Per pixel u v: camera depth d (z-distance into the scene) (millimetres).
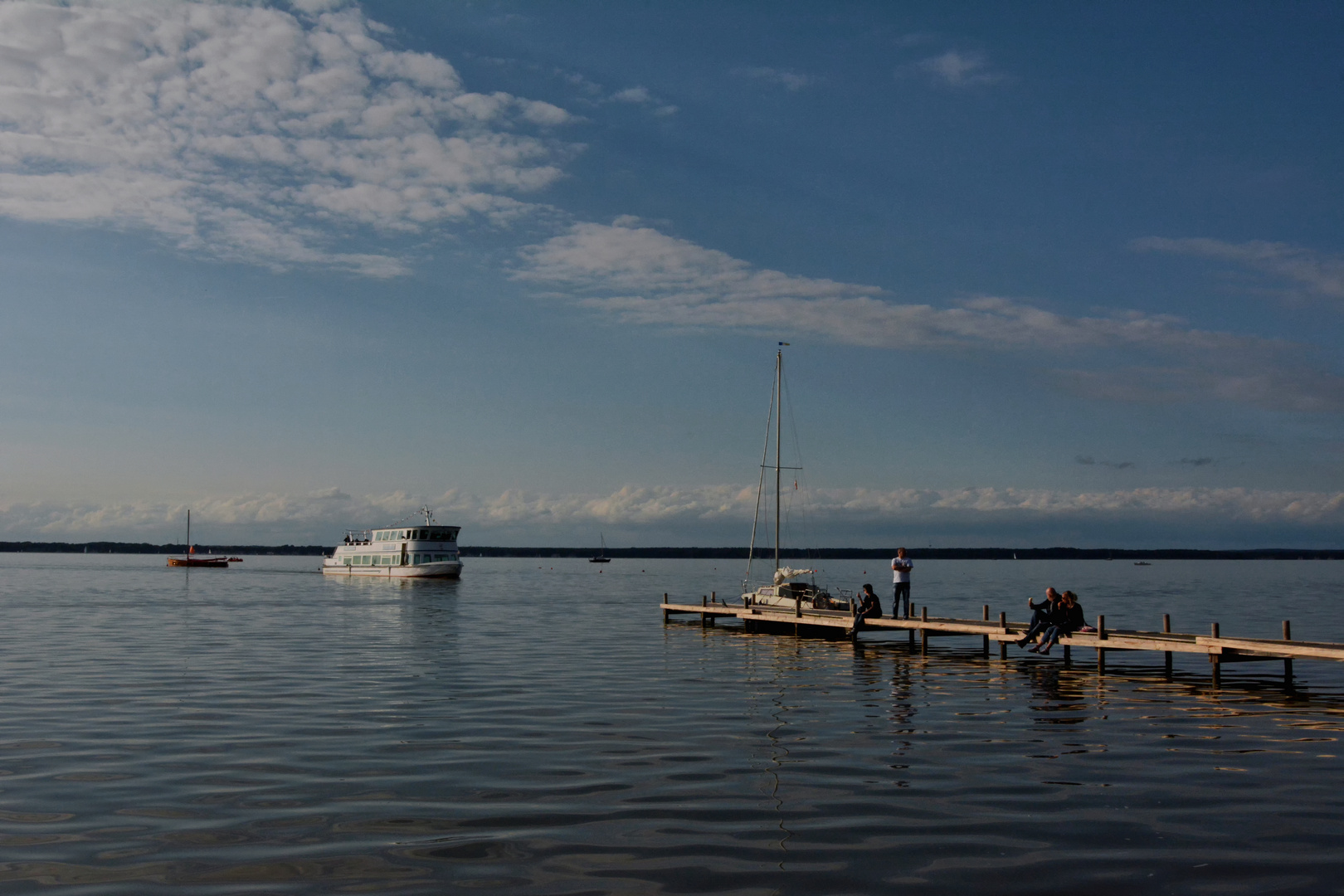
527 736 19609
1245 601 73375
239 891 11094
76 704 23297
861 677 29234
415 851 12445
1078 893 11102
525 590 96875
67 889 11109
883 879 11492
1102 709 23359
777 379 53344
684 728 20484
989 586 104625
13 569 163375
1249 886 11305
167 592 83812
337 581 114250
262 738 19250
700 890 11156
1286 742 19297
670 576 153500
